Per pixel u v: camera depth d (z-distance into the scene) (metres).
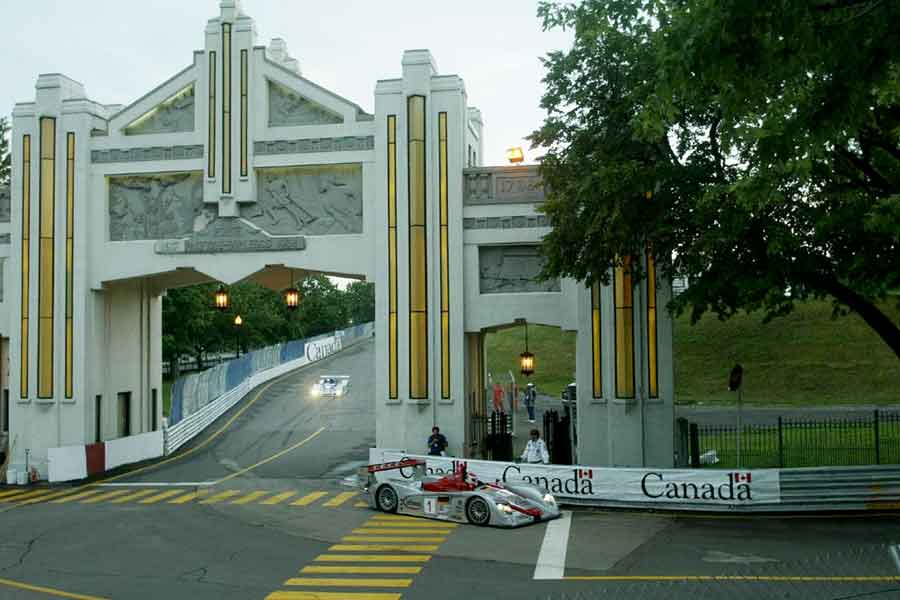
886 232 15.67
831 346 51.00
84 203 26.73
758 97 11.41
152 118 26.84
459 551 15.53
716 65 9.88
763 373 48.75
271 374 59.59
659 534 17.05
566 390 42.53
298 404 47.47
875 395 44.06
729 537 16.70
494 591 12.62
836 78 9.70
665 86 11.02
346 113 25.91
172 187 26.66
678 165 19.14
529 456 23.16
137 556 15.51
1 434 32.22
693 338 55.38
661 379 23.75
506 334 69.69
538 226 25.05
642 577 13.38
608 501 20.22
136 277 26.66
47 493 24.16
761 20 9.43
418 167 25.20
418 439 24.91
